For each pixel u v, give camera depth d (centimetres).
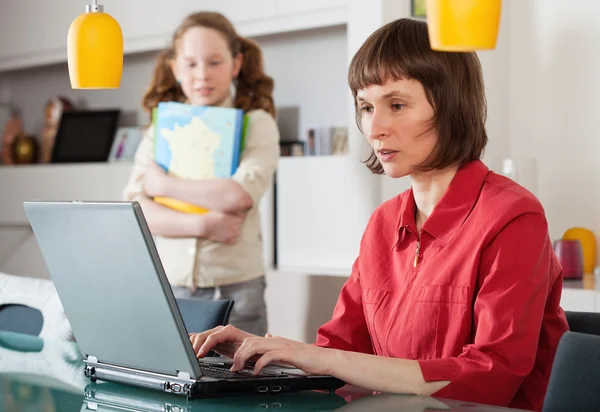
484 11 121
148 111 340
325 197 355
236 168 312
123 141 442
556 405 118
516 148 357
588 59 331
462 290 149
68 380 148
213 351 166
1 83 543
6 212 472
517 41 355
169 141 318
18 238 463
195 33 317
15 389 140
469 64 158
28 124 528
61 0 454
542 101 347
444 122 155
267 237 374
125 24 427
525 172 319
